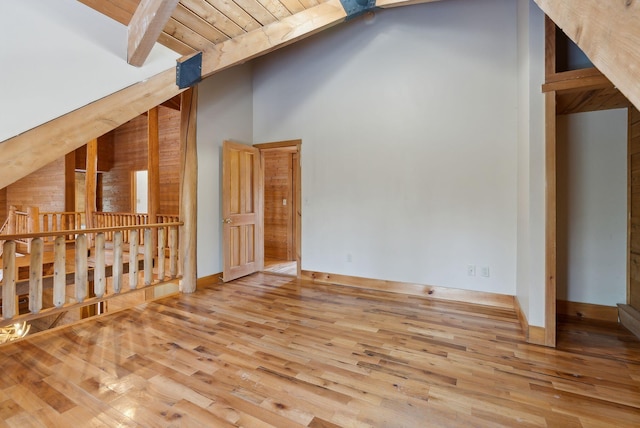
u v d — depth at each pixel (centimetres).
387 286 378
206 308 316
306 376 194
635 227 267
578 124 288
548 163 229
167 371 198
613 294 281
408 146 363
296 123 441
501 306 320
